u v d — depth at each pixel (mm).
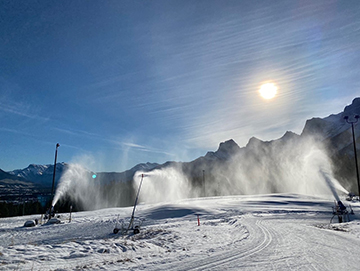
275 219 28422
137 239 16172
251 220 26781
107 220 31047
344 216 29688
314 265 8641
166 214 35438
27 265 8086
